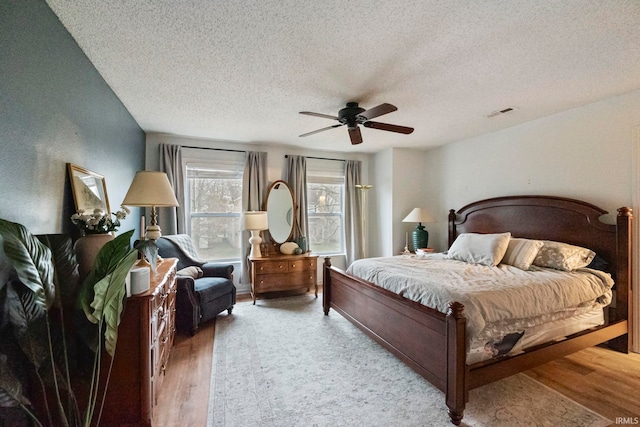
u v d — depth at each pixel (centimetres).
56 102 160
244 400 194
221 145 431
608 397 198
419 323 204
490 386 210
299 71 220
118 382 153
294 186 464
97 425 142
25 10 131
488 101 281
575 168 301
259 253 421
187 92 257
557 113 316
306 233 472
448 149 455
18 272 102
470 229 408
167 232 391
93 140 211
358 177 513
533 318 209
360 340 285
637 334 258
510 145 365
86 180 197
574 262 270
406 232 486
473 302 190
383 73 223
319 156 495
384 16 158
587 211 284
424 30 171
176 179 396
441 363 184
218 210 437
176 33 173
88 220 164
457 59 203
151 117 324
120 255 130
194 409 185
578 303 230
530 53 196
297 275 422
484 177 398
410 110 306
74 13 155
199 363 242
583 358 251
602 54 198
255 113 312
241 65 211
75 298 136
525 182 348
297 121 338
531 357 199
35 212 141
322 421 175
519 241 305
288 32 172
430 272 266
